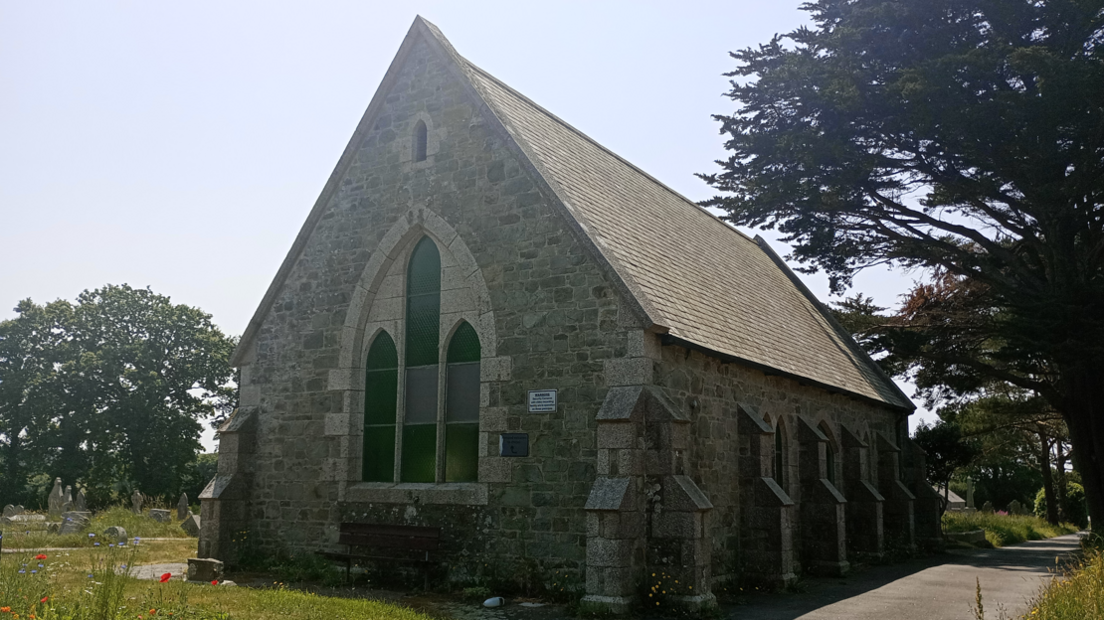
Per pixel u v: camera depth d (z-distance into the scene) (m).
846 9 24.78
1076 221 24.84
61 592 10.56
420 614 11.44
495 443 14.68
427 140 17.00
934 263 28.42
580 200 15.98
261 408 18.12
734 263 23.88
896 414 27.69
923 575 19.14
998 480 70.69
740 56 25.91
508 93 18.91
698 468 14.50
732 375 16.28
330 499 16.69
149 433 51.44
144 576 15.51
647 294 14.35
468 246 15.86
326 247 17.94
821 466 18.98
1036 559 24.17
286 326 18.16
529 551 13.98
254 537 17.55
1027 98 20.86
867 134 24.45
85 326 52.53
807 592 15.67
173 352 54.78
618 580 12.33
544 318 14.59
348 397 16.89
